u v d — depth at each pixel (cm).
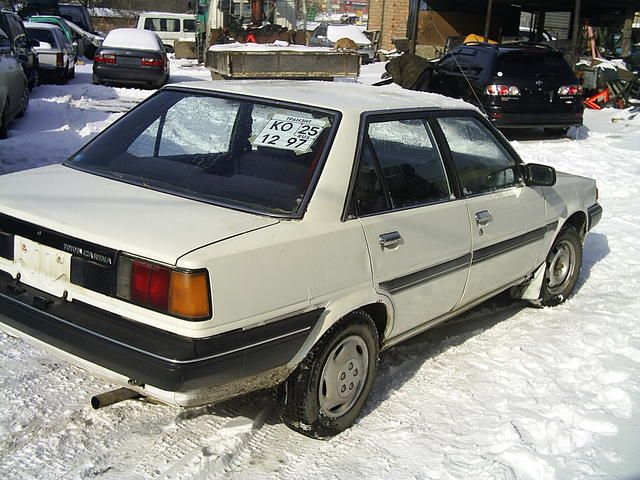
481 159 472
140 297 301
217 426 376
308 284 334
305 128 377
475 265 454
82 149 419
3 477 322
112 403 373
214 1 2719
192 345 295
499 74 1368
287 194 350
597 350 495
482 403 420
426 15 2636
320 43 3181
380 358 473
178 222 322
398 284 388
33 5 3300
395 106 408
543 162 1176
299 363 348
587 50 2141
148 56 1880
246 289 309
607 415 404
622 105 1859
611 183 1059
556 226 550
